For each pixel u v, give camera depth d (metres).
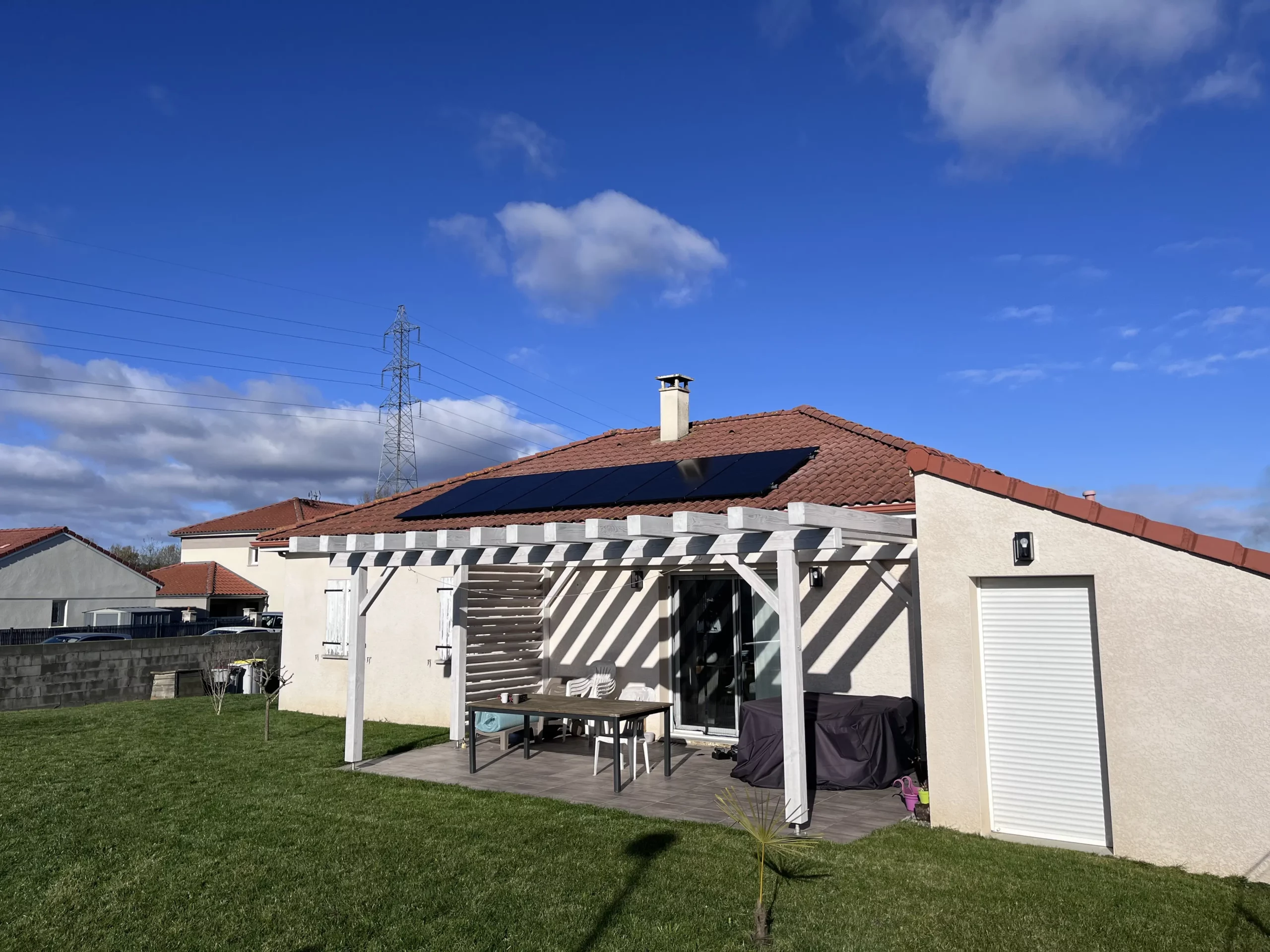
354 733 10.48
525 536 8.94
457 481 17.25
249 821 7.97
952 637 7.40
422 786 9.35
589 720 10.17
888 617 10.47
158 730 13.38
